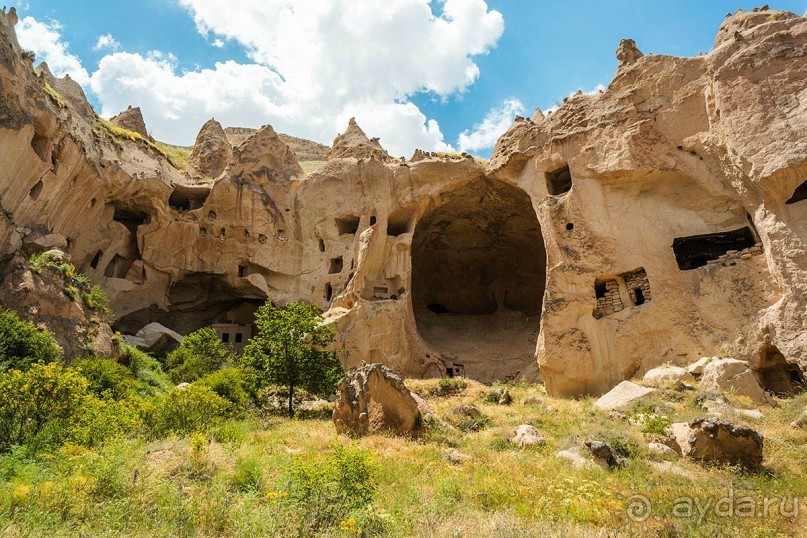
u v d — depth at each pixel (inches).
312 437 434.0
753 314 639.1
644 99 797.2
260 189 1209.4
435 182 1105.4
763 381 629.9
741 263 669.9
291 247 1191.6
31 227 796.0
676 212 755.4
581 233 803.4
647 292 741.3
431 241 1283.2
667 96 772.6
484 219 1206.9
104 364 598.9
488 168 1032.8
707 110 716.7
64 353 620.1
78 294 713.0
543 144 912.9
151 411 413.1
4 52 691.4
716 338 660.7
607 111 827.4
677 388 569.9
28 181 764.0
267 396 715.4
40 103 759.7
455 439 437.1
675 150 749.9
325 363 684.7
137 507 232.8
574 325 766.5
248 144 1254.3
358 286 1050.7
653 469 340.5
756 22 716.0
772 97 623.5
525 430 441.7
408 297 1080.2
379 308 1010.7
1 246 699.4
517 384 941.2
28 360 522.6
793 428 431.8
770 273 633.6
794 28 637.9
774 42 640.4
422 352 1058.1
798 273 589.3
